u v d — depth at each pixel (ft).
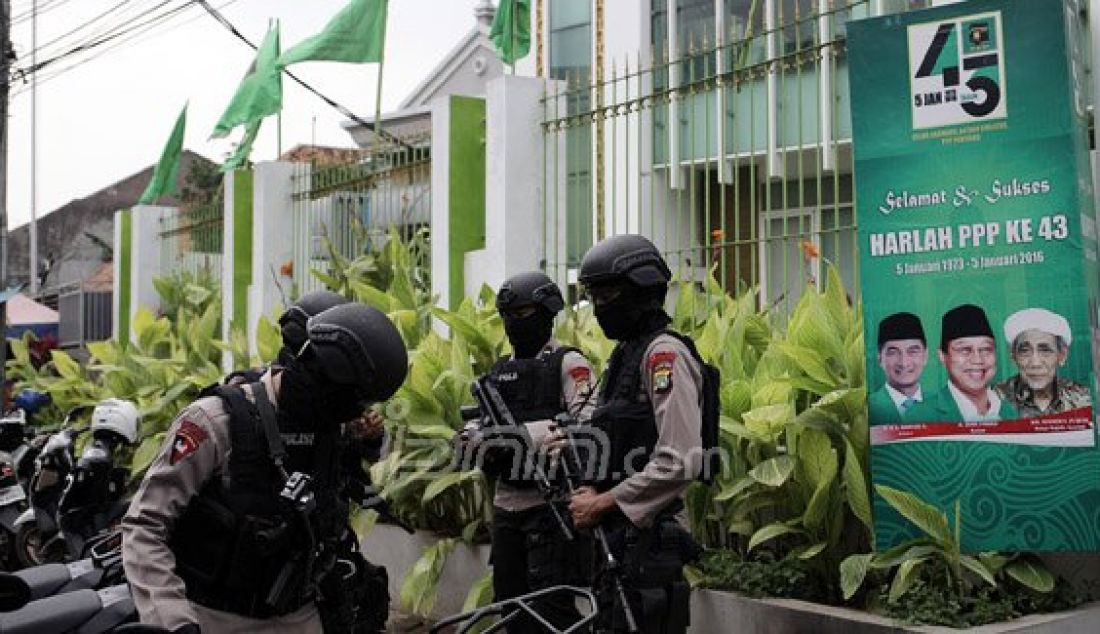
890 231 16.43
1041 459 15.64
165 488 9.48
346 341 9.59
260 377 10.40
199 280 41.88
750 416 16.69
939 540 15.56
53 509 25.94
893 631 14.92
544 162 26.20
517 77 26.30
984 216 15.97
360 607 11.70
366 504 13.11
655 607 12.11
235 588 9.65
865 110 16.62
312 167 35.06
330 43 32.09
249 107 38.04
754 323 19.49
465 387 21.61
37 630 10.30
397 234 28.07
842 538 17.08
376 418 12.73
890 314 16.38
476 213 28.17
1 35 41.29
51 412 39.73
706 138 21.89
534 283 16.12
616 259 12.75
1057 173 15.65
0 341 40.11
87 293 55.31
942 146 16.19
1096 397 15.79
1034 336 15.70
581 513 12.67
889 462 16.30
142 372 35.47
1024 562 15.88
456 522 22.18
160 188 46.21
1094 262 16.63
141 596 9.17
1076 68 16.24
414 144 30.45
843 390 16.60
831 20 19.57
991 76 15.96
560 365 15.87
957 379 16.02
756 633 16.34
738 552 17.97
